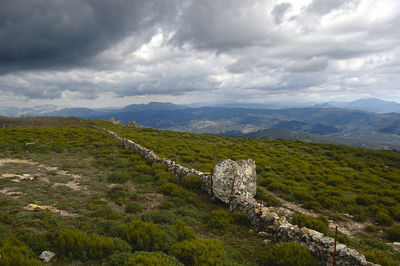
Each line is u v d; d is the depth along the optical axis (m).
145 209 11.71
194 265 6.27
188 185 16.00
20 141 28.92
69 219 8.96
